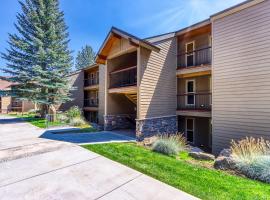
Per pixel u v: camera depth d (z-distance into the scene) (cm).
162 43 1023
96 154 540
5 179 363
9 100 2586
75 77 2056
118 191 322
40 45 1653
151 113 933
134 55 1221
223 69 791
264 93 663
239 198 297
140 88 876
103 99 1631
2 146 621
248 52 711
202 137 1111
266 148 536
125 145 674
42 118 1645
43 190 321
